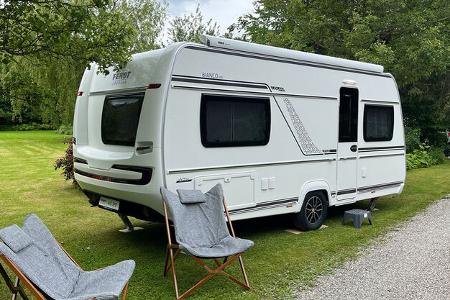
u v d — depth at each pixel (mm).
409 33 12445
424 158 14656
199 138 4965
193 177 4930
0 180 10906
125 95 5207
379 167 7438
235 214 5371
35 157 16672
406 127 16047
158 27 20859
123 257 5223
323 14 13375
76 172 6000
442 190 9922
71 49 5008
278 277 4598
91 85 5875
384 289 4277
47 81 16859
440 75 15094
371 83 7195
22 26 4727
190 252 3889
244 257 5227
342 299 4055
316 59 6316
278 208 5875
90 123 5824
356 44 12234
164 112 4668
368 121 7164
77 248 5562
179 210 4492
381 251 5457
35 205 8086
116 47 5078
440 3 13219
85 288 3334
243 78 5398
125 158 4945
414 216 7422
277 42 13945
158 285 4383
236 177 5352
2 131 36594
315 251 5453
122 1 19672
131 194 4914
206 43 5090
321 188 6414
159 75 4730
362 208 8047
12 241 3154
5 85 5164
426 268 4848
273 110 5746
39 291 2967
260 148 5605
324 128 6430
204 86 5000
